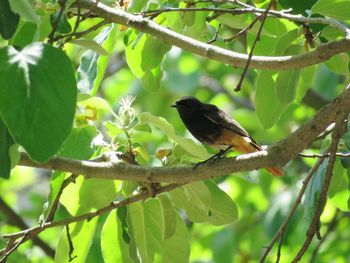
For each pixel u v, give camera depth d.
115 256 10.45
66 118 6.62
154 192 9.54
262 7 11.92
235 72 23.28
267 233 18.89
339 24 9.59
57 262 10.41
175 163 9.90
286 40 10.58
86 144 9.91
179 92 23.41
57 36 8.73
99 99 9.85
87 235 10.41
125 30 10.98
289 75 10.83
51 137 6.59
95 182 10.03
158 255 10.31
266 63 9.66
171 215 9.88
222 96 25.59
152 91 11.66
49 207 9.85
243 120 21.20
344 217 18.78
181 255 10.23
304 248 9.52
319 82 20.58
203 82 25.98
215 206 10.18
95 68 10.74
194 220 10.01
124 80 25.95
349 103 9.31
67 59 6.73
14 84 6.58
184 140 9.18
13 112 6.57
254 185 21.41
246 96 25.23
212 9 10.11
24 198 24.73
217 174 9.27
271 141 21.02
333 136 9.48
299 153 9.73
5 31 7.46
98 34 11.02
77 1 9.09
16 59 6.66
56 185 9.82
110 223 10.39
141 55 11.18
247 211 21.66
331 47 9.41
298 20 9.73
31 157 6.55
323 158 9.84
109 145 10.04
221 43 11.75
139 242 10.21
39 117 6.58
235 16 11.02
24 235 9.50
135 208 10.15
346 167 10.74
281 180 20.86
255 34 11.62
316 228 9.58
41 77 6.63
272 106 11.26
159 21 11.58
